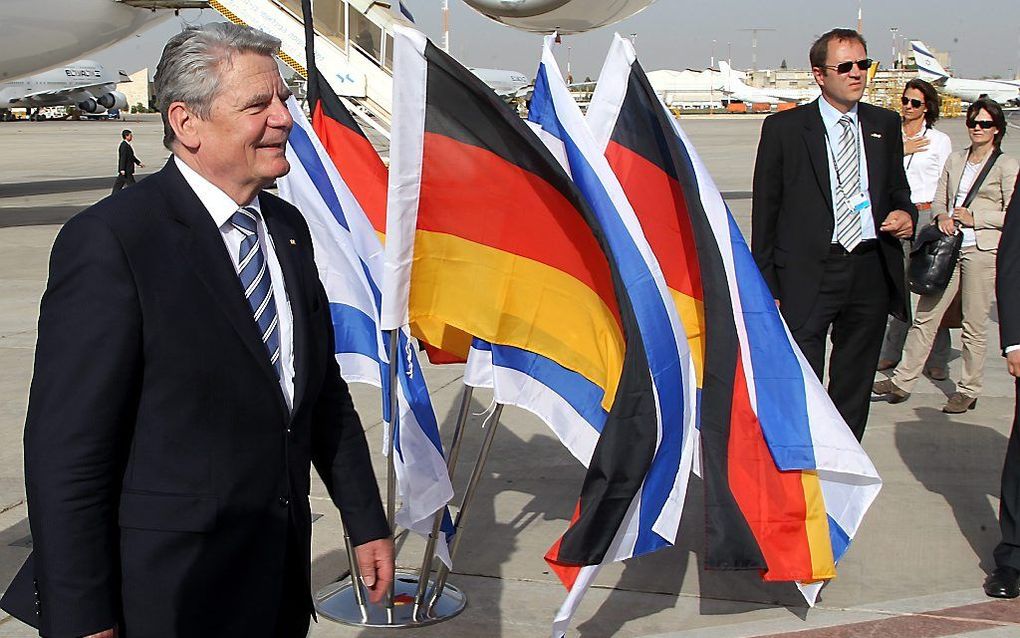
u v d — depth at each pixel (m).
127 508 2.15
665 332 3.57
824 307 4.85
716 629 3.91
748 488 3.86
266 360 2.23
